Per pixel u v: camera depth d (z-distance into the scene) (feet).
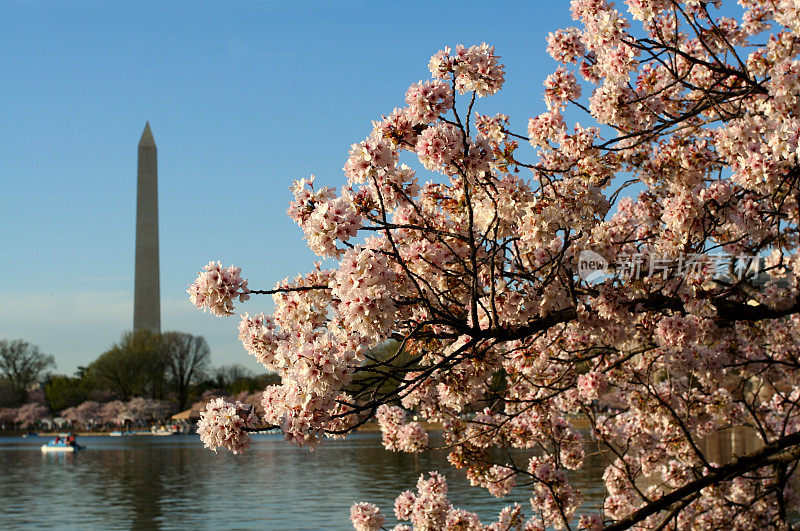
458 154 16.90
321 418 16.34
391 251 19.24
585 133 21.36
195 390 414.62
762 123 19.97
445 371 20.76
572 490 28.60
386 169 17.11
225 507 91.56
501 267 19.86
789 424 32.71
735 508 30.01
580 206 19.51
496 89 17.17
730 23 25.02
